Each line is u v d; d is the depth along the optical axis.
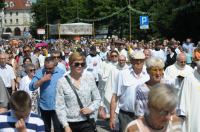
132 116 7.44
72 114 6.60
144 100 6.21
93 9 83.69
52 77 8.71
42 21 110.12
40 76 8.79
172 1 52.78
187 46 24.50
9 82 11.96
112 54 13.35
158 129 3.68
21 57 15.30
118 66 10.61
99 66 13.77
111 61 13.51
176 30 52.09
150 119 3.64
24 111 4.70
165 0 55.31
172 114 3.73
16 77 12.70
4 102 6.98
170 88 3.54
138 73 7.46
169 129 3.78
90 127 6.70
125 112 7.48
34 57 15.52
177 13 51.22
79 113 6.62
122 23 72.56
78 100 6.61
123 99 7.50
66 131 6.46
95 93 6.78
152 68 6.21
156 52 21.14
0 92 6.97
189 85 6.99
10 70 12.02
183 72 9.84
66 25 64.88
